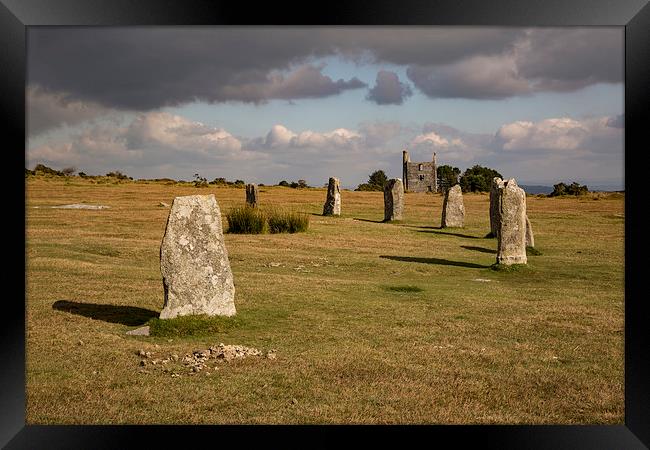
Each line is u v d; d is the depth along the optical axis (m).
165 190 68.88
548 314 13.62
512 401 8.41
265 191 72.56
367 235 30.44
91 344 10.52
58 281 16.09
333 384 8.88
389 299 15.16
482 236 31.56
